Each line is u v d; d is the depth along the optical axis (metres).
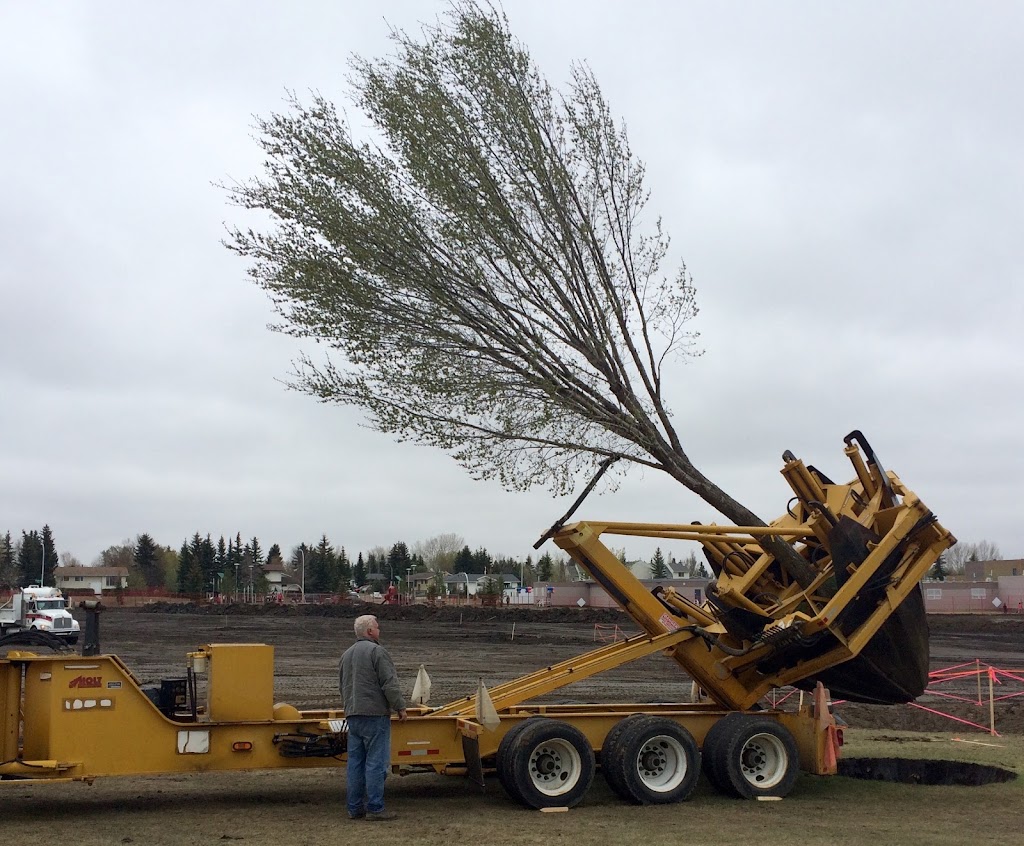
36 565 117.25
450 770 9.62
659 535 10.47
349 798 8.73
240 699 9.13
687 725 10.30
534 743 9.29
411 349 12.80
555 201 13.05
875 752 12.98
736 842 7.92
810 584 10.77
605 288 13.32
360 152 12.91
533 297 13.02
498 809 9.30
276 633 41.22
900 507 10.23
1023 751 13.27
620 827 8.48
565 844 7.79
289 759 9.16
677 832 8.30
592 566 10.39
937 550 10.36
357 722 8.75
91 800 9.66
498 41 13.24
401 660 28.20
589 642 36.88
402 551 122.06
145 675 22.59
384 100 13.07
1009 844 8.00
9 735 8.66
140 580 117.12
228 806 9.36
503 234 12.81
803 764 10.35
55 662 8.55
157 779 10.95
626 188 13.66
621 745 9.59
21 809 9.16
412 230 12.69
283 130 12.92
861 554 10.14
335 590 103.19
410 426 12.72
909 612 10.48
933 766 12.33
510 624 49.75
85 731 8.57
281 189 12.90
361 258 12.59
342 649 32.44
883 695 10.98
